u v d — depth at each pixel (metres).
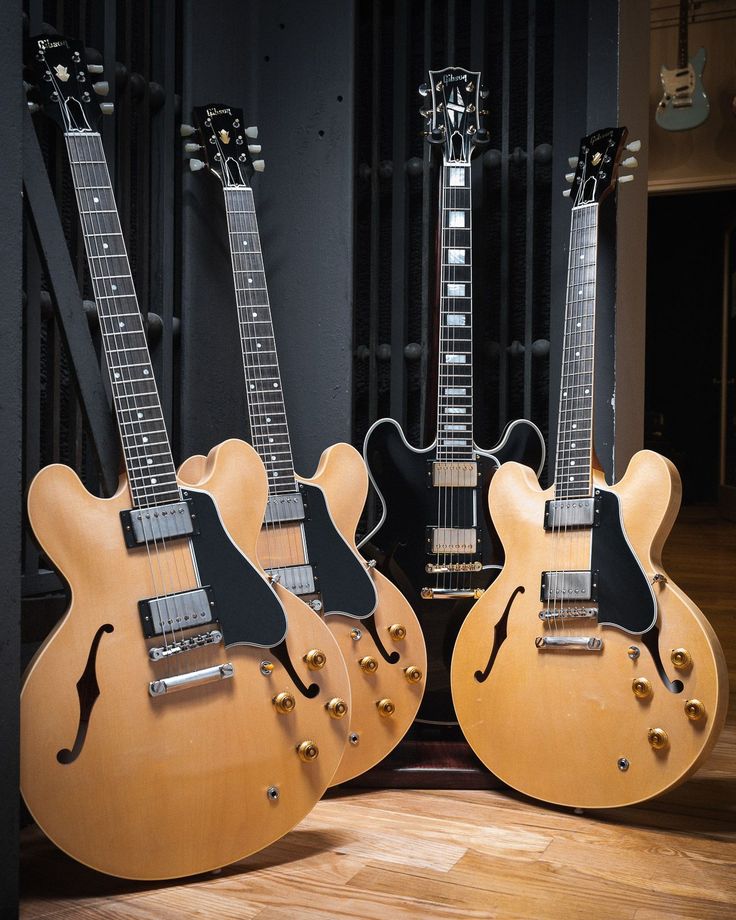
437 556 1.86
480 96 1.91
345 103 2.05
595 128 1.97
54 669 1.26
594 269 1.74
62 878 1.35
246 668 1.39
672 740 1.51
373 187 2.12
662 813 1.61
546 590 1.65
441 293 1.88
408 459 1.87
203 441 1.99
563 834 1.51
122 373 1.41
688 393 8.77
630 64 2.14
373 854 1.43
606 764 1.56
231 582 1.40
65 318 1.45
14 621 1.19
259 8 2.12
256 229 1.86
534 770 1.63
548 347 2.04
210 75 2.00
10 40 1.19
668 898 1.29
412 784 1.73
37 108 1.48
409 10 2.12
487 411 2.12
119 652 1.31
